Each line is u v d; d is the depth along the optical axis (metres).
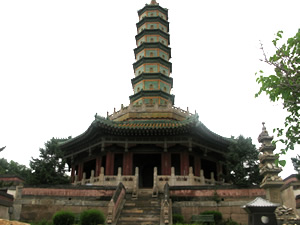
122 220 23.70
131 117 44.31
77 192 29.83
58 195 29.53
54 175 31.17
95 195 29.75
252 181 29.81
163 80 51.09
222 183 39.00
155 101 48.62
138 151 40.34
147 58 52.25
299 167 32.12
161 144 39.41
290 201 27.09
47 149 32.31
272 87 13.96
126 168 39.41
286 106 14.10
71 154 44.16
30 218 28.38
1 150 19.31
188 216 28.52
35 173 30.89
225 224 26.42
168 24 59.06
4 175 44.38
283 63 14.11
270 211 16.89
